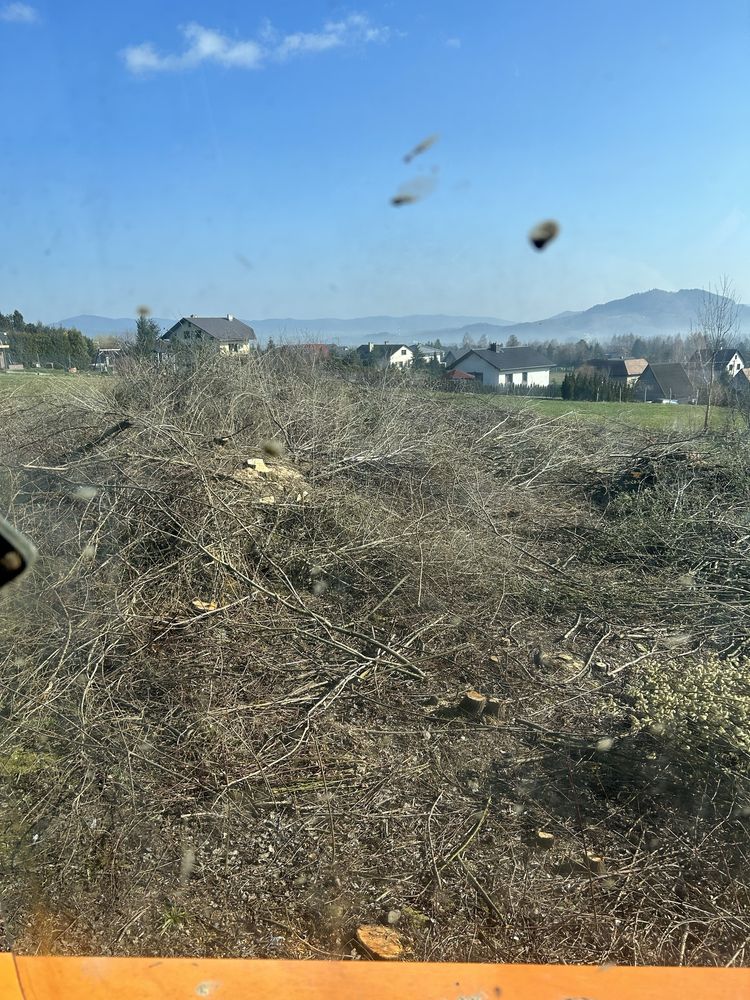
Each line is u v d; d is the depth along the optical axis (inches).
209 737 143.3
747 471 311.9
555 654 186.1
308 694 161.8
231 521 218.2
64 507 211.0
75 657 162.4
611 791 134.0
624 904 107.4
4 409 283.9
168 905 104.5
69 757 134.6
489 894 109.0
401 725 153.5
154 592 192.1
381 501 260.2
